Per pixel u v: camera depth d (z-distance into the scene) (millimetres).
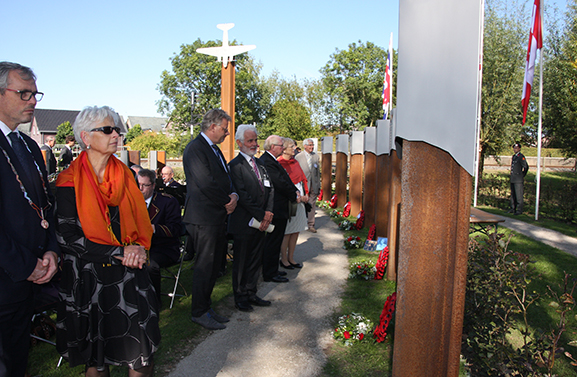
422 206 1767
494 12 15742
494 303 2953
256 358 3273
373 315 4062
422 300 1798
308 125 32844
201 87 41594
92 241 2051
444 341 1789
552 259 5969
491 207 12453
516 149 10961
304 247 7062
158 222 4305
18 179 1971
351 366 3154
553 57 14352
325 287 4984
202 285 3740
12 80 1958
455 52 1633
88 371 2146
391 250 5137
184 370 3070
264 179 4367
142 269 2205
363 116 33031
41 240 2041
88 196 2029
